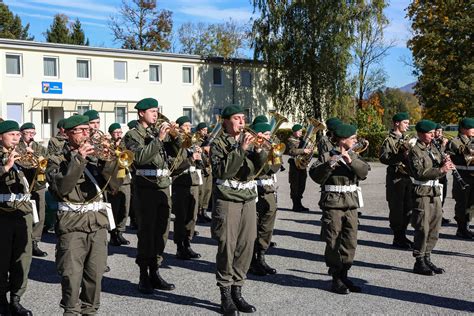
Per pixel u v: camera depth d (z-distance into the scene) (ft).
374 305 18.84
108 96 106.42
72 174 14.83
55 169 15.60
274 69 113.09
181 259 25.91
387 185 28.35
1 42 93.50
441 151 23.45
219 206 18.35
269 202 23.11
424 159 22.40
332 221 20.17
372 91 146.41
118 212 28.89
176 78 116.16
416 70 95.66
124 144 20.01
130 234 32.50
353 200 20.21
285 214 39.01
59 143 27.27
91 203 15.84
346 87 109.40
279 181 63.26
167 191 21.04
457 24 86.79
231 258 18.26
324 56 106.52
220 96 122.62
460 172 29.91
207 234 32.07
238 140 18.45
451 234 31.30
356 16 106.63
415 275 22.72
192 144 23.90
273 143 18.97
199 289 21.01
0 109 94.53
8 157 17.37
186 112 118.42
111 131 31.78
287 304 19.04
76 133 15.58
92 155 15.97
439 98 89.35
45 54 98.99
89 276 15.78
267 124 19.15
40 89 98.37
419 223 22.67
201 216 36.42
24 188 18.26
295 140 40.04
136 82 110.42
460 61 88.53
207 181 36.06
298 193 40.19
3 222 17.83
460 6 89.04
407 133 29.25
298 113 112.98
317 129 23.86
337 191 20.21
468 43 87.10
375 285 21.27
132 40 169.58
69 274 15.24
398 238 28.19
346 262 20.39
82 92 103.19
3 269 17.85
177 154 23.57
